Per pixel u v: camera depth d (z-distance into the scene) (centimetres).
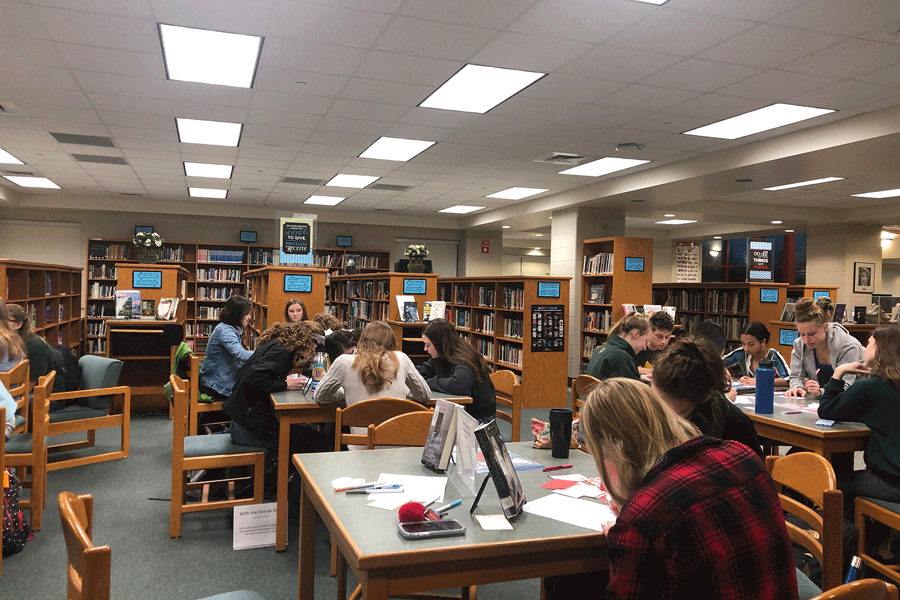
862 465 521
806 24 403
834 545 180
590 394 160
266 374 367
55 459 508
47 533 356
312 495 200
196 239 1361
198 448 353
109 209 1248
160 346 739
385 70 502
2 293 732
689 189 900
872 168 718
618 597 129
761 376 353
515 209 1259
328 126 677
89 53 470
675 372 211
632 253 964
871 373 308
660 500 131
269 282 686
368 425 288
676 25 410
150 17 407
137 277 800
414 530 159
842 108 577
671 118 623
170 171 948
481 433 176
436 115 629
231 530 365
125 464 498
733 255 1706
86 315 1248
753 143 714
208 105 602
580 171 903
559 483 205
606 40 436
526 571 160
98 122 668
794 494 359
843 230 1241
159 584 296
